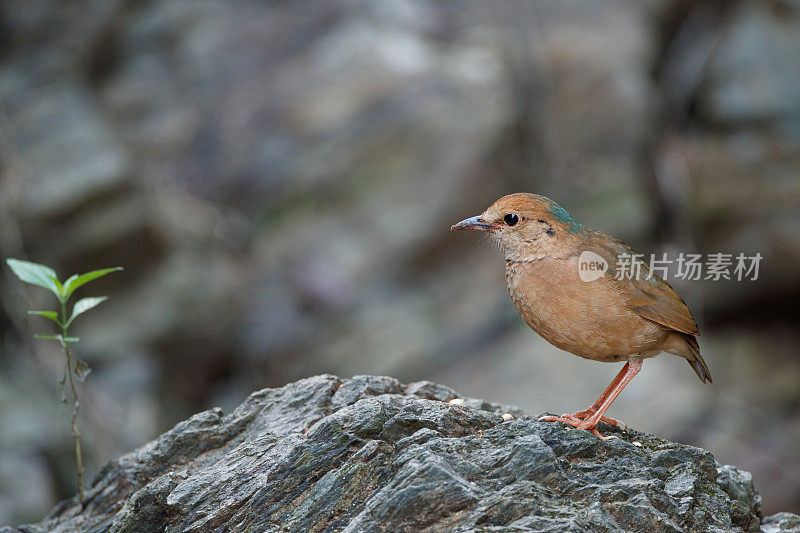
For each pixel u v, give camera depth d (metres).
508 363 15.92
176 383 16.33
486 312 17.05
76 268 15.69
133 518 5.52
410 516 4.54
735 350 15.54
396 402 5.95
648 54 18.17
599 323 5.82
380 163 18.31
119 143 17.17
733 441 14.10
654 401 14.67
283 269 17.77
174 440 6.22
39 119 17.39
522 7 20.08
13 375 13.93
